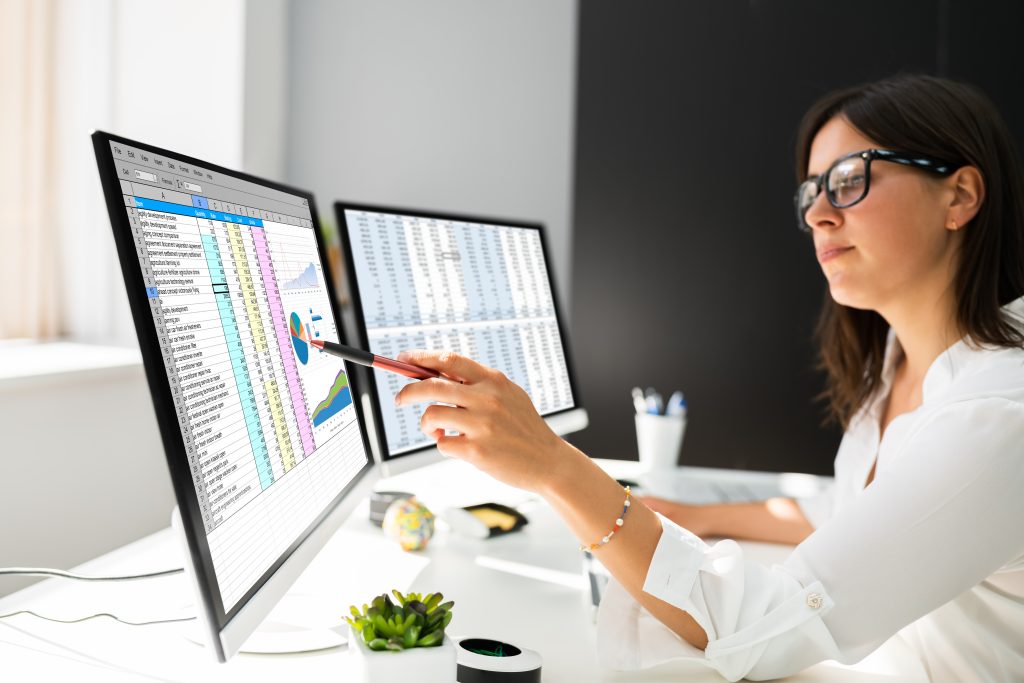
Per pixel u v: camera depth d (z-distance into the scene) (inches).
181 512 20.3
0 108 72.3
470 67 101.2
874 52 82.9
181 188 23.5
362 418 39.4
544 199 100.0
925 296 38.7
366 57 103.3
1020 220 37.4
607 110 88.1
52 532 61.7
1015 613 33.3
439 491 55.5
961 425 30.1
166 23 88.0
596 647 29.5
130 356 71.7
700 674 29.5
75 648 28.4
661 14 87.0
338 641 29.2
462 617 33.1
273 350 28.6
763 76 85.0
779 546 47.8
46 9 76.2
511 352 54.1
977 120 37.0
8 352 69.6
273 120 98.1
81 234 82.2
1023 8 80.0
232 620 22.2
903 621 29.1
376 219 44.8
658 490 60.4
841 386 50.4
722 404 86.6
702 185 86.5
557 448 29.0
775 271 85.3
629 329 88.0
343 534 44.4
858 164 37.9
